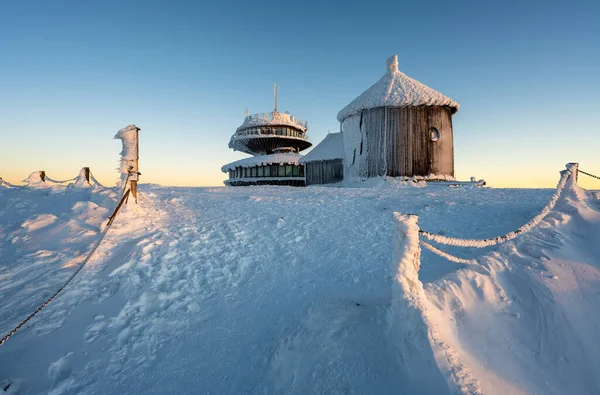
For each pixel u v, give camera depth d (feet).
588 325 13.64
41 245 24.31
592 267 16.89
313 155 102.53
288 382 12.53
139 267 21.61
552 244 18.99
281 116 132.46
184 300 19.29
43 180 44.73
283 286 21.03
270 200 41.78
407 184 74.95
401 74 86.79
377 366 11.64
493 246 23.40
